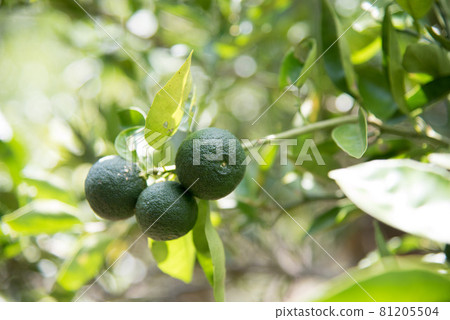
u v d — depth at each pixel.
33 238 0.67
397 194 0.40
